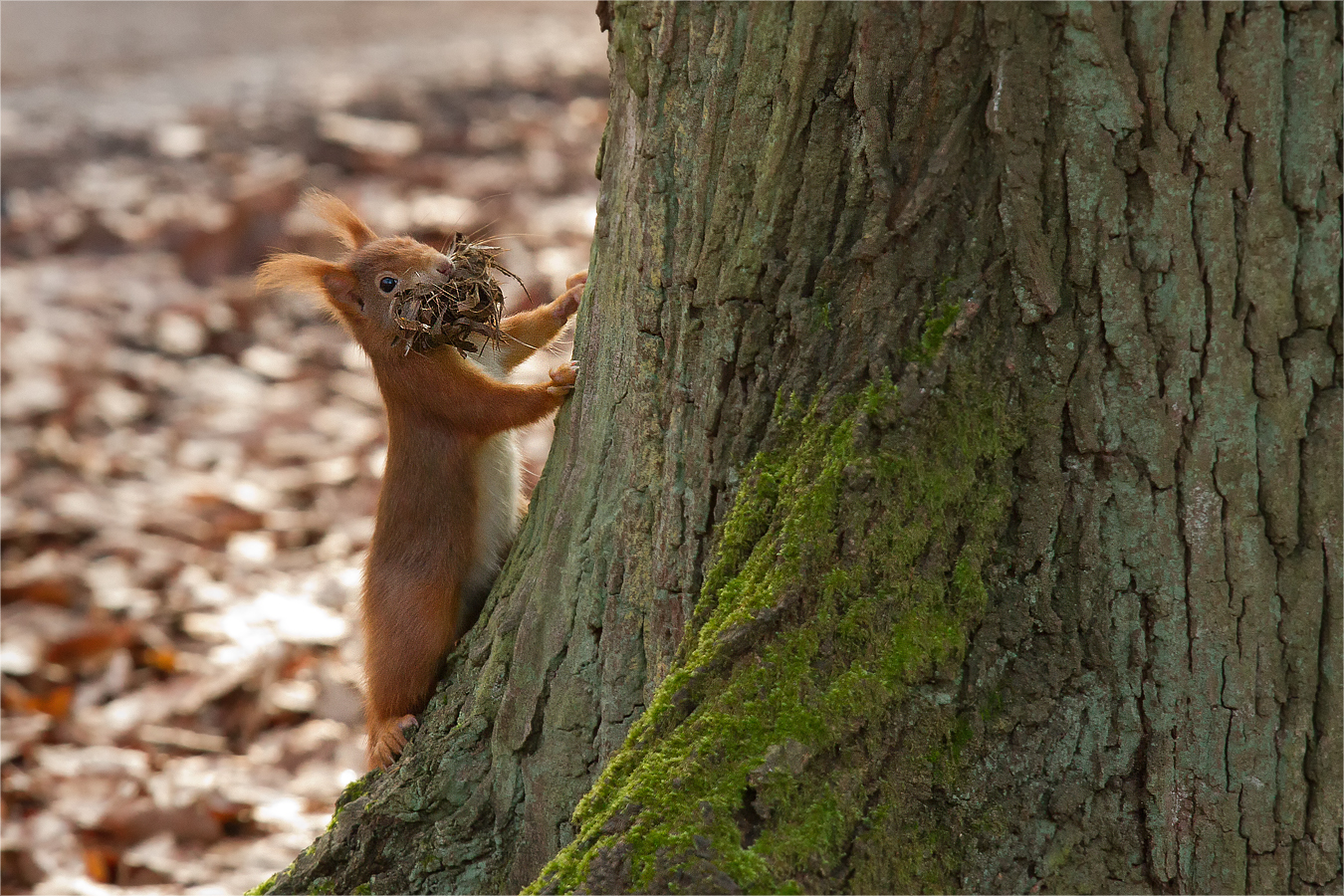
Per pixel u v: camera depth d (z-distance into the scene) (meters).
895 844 4.20
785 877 3.97
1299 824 4.42
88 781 8.40
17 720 8.99
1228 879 4.47
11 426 12.73
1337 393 4.21
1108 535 4.38
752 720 4.14
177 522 11.37
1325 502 4.26
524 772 4.96
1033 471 4.36
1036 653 4.44
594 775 4.86
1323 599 4.32
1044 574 4.41
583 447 5.08
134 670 9.69
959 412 4.29
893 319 4.28
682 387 4.62
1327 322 4.17
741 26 4.30
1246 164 4.07
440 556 6.35
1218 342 4.20
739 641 4.23
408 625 6.21
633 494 4.80
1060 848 4.44
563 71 22.62
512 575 5.31
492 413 6.31
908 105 4.15
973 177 4.20
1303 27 3.98
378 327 6.57
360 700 9.02
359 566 10.79
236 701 9.20
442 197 17.12
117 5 27.86
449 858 4.96
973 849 4.35
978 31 4.05
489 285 6.38
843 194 4.29
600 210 5.15
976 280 4.25
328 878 5.10
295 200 16.95
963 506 4.34
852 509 4.23
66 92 21.66
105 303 15.20
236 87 21.66
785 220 4.34
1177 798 4.46
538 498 5.30
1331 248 4.13
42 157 18.55
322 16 27.83
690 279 4.54
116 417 13.23
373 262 6.63
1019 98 4.08
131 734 8.93
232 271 16.28
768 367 4.44
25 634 9.85
